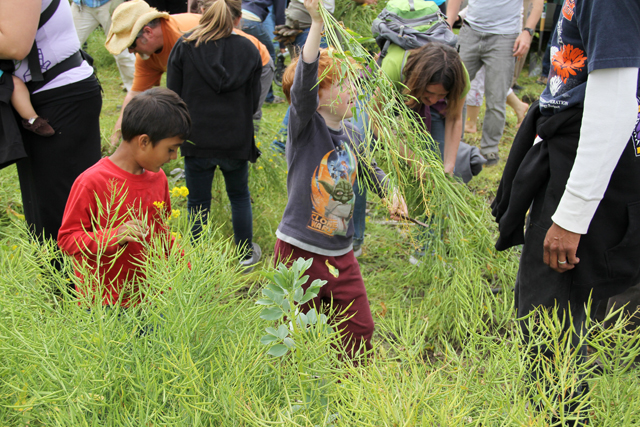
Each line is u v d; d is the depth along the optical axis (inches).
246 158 118.4
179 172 160.9
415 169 92.0
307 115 78.1
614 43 55.7
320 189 82.5
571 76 62.7
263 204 152.4
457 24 225.1
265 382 56.3
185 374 49.4
